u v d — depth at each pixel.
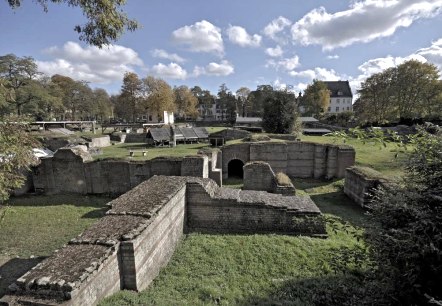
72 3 7.43
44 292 4.82
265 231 10.62
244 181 17.33
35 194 16.94
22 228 11.59
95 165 16.66
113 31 8.02
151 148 34.53
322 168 21.69
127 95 61.66
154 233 7.84
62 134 38.09
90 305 5.29
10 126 9.62
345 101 90.50
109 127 60.44
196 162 15.77
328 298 5.99
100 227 7.16
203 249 9.07
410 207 3.65
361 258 4.45
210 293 6.52
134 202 8.88
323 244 9.13
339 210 14.20
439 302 2.76
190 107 84.25
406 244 3.49
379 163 21.14
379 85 49.31
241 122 61.34
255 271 7.63
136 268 6.65
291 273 7.52
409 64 45.34
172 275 7.73
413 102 46.28
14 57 40.62
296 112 36.16
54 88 52.97
